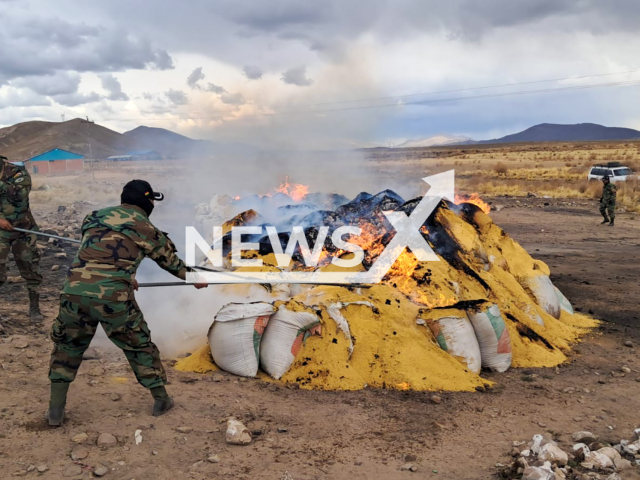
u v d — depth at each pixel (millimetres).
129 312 3873
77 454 3490
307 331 5375
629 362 6105
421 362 5289
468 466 3703
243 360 5215
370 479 3492
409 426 4344
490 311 5719
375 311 5586
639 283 9961
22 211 6082
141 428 3938
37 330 6047
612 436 4270
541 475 3285
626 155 67938
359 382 5125
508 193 29719
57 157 74750
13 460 3377
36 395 4328
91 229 3887
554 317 7266
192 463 3555
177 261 4211
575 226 18219
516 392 5176
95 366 5102
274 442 3938
